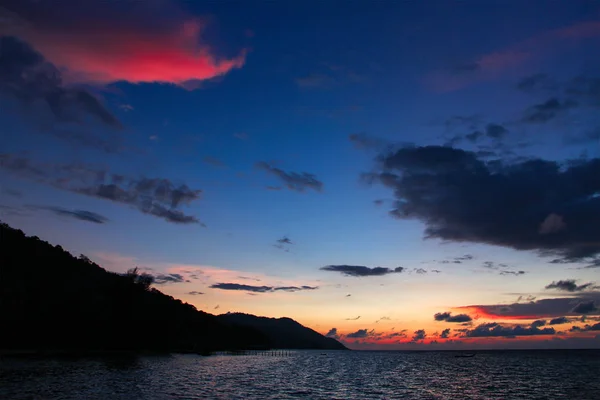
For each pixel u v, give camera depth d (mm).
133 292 149000
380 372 104750
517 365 152250
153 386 55125
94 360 96125
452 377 90875
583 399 56062
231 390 56281
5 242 166375
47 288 151000
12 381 51656
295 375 87875
